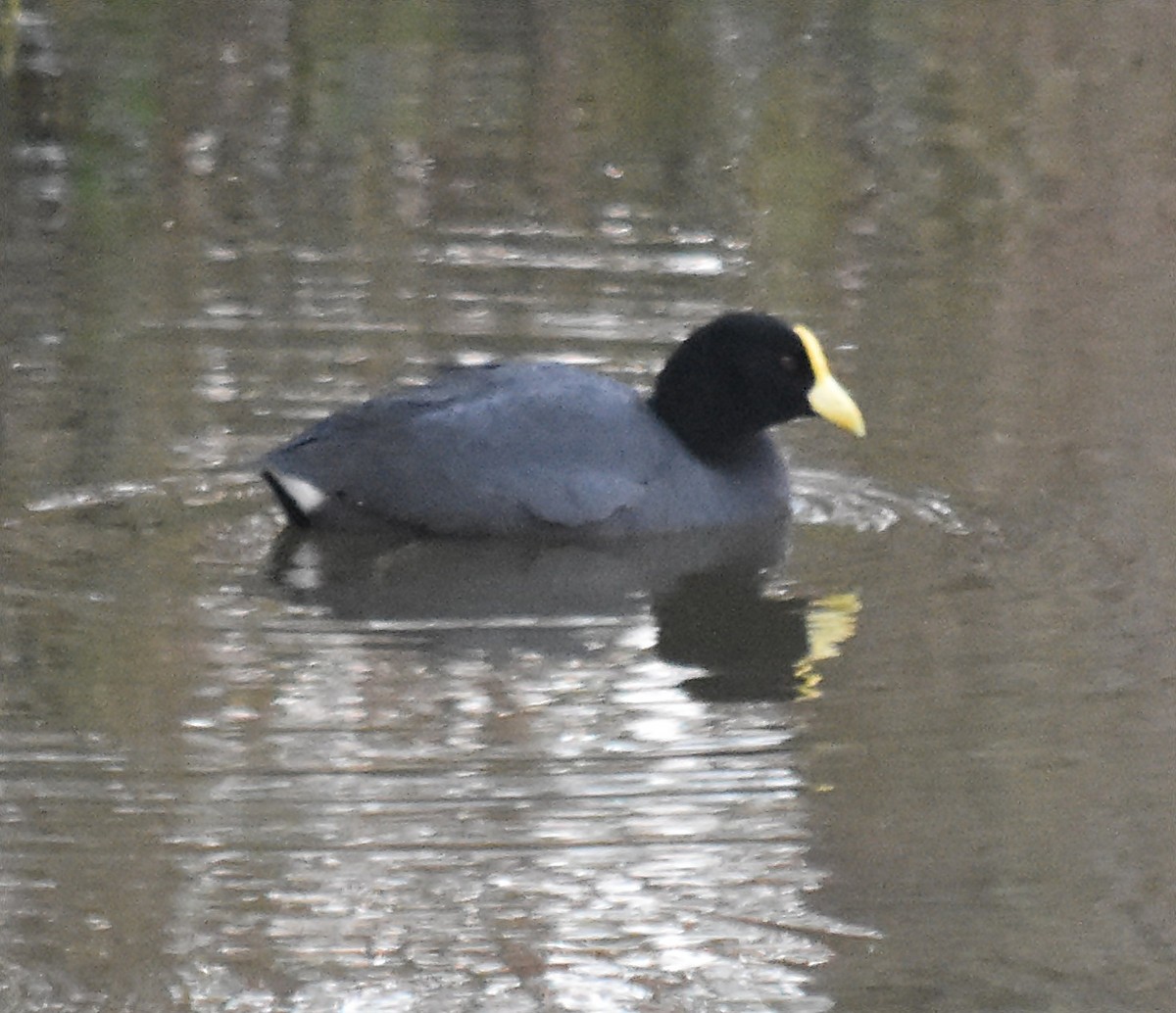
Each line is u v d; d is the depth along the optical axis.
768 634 11.38
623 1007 7.97
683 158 19.77
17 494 12.94
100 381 14.77
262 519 12.81
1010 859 9.02
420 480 12.59
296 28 22.98
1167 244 17.70
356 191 18.91
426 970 8.16
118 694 10.45
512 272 17.05
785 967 8.24
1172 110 20.59
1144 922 8.58
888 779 9.80
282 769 9.73
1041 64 21.92
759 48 22.53
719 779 9.72
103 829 9.17
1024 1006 8.01
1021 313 16.30
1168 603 11.65
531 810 9.41
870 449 14.09
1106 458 13.76
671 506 12.88
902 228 18.17
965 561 12.34
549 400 12.94
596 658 11.10
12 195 18.53
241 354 15.32
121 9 23.31
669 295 16.62
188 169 19.28
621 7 23.72
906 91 21.30
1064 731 10.21
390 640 11.24
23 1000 7.93
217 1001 7.93
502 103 21.09
